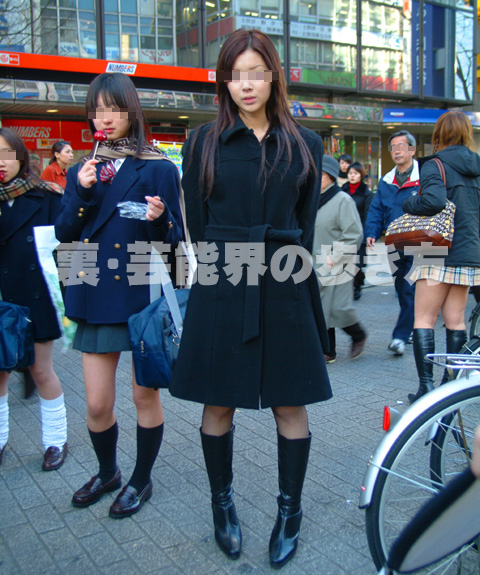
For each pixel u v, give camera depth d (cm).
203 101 1091
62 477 290
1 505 264
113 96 235
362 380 439
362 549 226
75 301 242
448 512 146
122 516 250
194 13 1146
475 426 201
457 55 1525
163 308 231
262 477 286
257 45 203
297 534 224
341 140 1427
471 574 203
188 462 304
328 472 288
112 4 1060
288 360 210
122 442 330
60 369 477
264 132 214
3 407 306
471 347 268
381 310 711
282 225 209
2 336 269
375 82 1408
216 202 211
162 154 249
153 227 233
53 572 215
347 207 454
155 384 227
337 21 1324
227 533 224
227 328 207
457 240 348
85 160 246
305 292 214
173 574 213
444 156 352
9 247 293
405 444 178
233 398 206
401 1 1409
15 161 290
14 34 953
